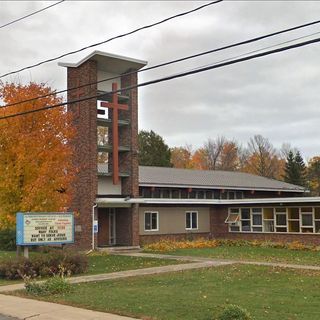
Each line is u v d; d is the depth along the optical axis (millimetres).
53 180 22781
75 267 19953
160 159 69125
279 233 36125
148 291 14945
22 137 22156
